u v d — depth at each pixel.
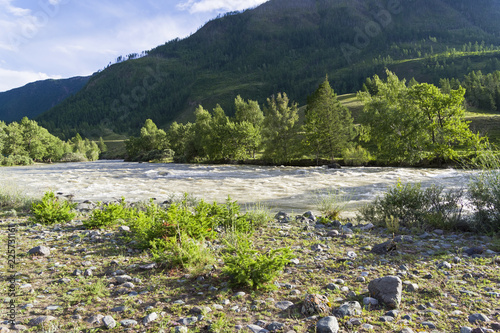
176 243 6.12
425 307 3.92
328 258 6.08
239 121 86.69
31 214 12.16
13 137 100.81
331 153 55.34
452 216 8.94
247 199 17.14
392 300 3.93
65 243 7.71
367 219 9.98
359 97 68.31
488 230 7.95
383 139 50.81
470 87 124.88
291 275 5.23
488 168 8.62
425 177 27.50
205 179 29.64
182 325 3.60
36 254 6.65
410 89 46.88
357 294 4.37
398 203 9.66
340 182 24.83
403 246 6.84
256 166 55.31
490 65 199.88
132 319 3.77
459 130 40.75
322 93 56.59
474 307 3.89
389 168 42.28
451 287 4.51
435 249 6.58
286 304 4.10
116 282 5.06
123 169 48.84
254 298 4.35
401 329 3.39
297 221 10.24
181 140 97.25
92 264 6.04
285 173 36.25
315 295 4.05
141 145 111.69
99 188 23.62
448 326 3.45
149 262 6.09
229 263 5.06
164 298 4.40
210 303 4.21
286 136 59.03
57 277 5.31
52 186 25.08
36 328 3.51
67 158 111.25
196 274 5.20
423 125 42.81
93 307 4.13
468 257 5.90
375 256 6.14
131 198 18.38
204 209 8.63
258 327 3.46
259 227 9.35
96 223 9.47
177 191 21.30
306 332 3.38
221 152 68.75
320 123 55.44
